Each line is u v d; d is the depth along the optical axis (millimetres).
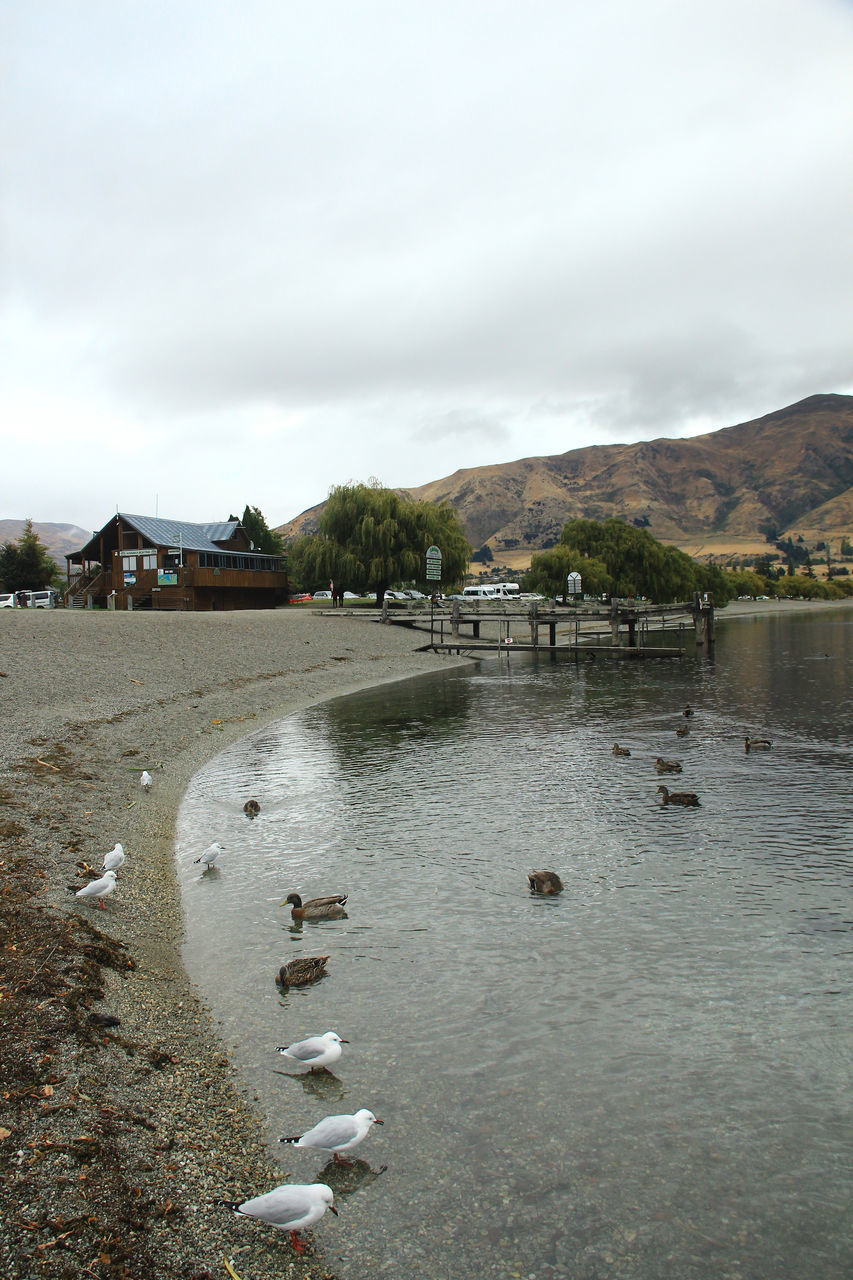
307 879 14789
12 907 11617
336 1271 6145
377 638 60438
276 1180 7070
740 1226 6656
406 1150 7562
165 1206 6488
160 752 24609
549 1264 6258
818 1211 6820
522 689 42344
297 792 21016
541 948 11828
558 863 15445
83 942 10867
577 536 102000
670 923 12617
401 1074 8766
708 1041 9352
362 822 18344
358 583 82438
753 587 187625
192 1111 7887
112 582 81000
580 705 36094
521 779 22141
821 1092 8414
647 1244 6465
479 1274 6148
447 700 38312
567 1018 9914
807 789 20391
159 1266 5898
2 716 24641
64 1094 7578
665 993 10484
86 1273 5676
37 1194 6301
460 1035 9547
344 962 11453
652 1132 7828
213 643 45312
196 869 15312
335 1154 7480
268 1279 5992
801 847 16031
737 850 15945
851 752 24719
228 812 19219
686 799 19203
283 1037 9453
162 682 34594
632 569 101938
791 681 43594
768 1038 9391
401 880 14703
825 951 11539
